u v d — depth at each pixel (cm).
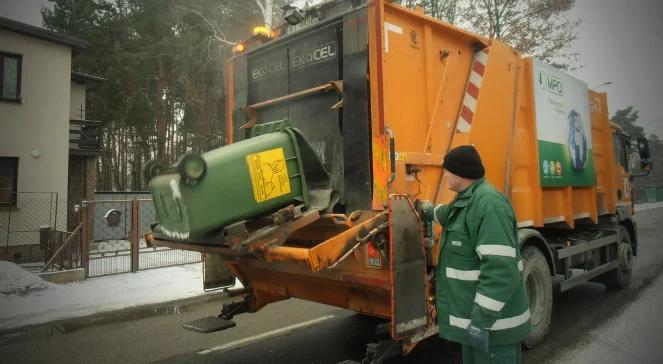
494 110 434
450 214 266
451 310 257
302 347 463
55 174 1318
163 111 2297
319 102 400
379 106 326
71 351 475
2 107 1231
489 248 234
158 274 862
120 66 2058
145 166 324
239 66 484
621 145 789
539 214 488
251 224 323
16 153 1250
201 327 400
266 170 311
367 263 314
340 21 375
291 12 421
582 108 616
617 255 672
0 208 1223
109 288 749
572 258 550
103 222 1518
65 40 1336
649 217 2273
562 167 546
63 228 1316
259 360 429
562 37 1694
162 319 597
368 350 296
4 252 1218
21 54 1270
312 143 402
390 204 295
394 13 347
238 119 482
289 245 401
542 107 511
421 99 366
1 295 675
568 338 472
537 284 445
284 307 630
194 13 1920
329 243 273
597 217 646
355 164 341
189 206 275
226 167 291
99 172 3366
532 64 497
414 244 307
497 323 239
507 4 1705
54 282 779
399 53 347
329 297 379
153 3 2034
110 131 2978
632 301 626
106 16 2231
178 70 2075
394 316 287
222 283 477
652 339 464
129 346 487
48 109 1316
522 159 478
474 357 246
